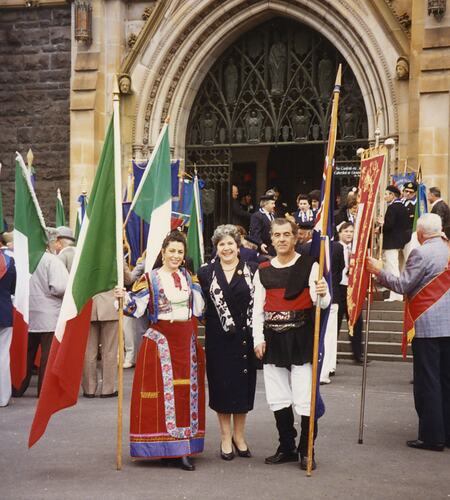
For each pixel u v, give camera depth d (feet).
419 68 59.26
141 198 32.63
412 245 48.60
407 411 32.24
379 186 27.48
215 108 68.13
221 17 65.77
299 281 23.94
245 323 24.79
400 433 28.53
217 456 25.36
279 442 26.37
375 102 61.87
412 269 26.55
